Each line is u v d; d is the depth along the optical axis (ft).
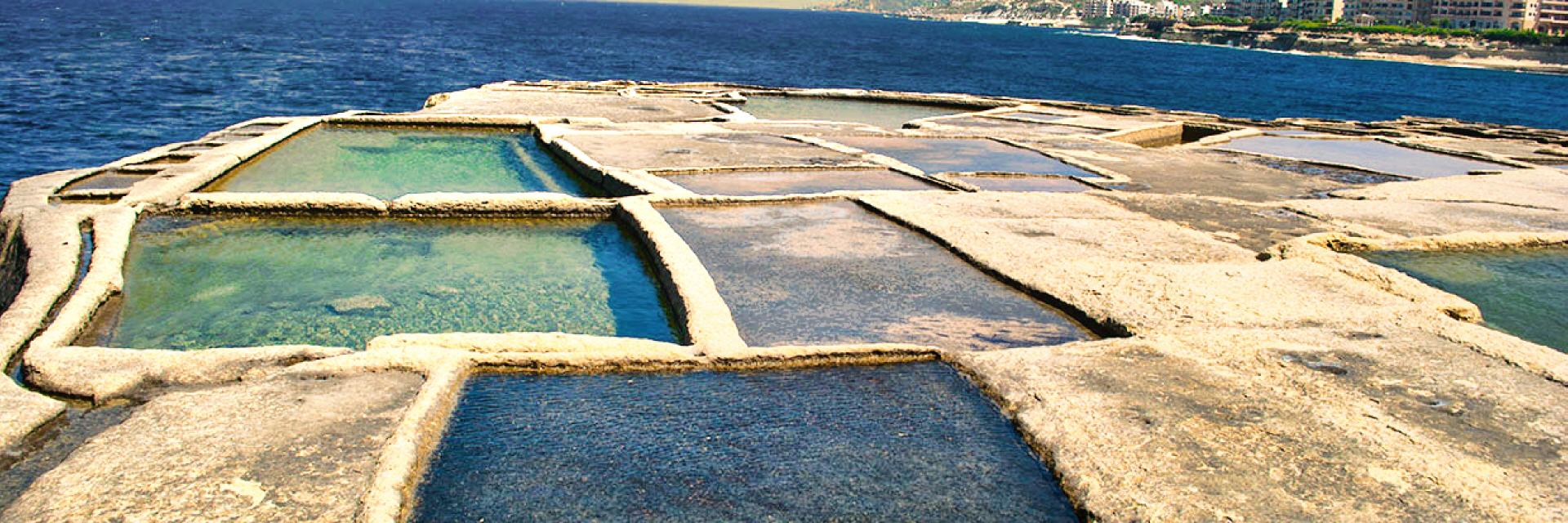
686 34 341.00
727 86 70.08
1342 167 41.63
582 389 15.89
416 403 14.56
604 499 12.58
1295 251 24.41
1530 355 17.26
